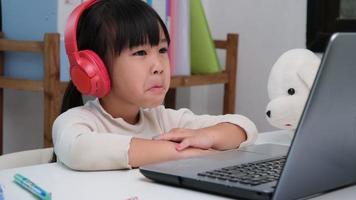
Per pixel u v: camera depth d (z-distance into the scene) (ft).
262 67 6.86
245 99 7.07
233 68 6.64
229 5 7.20
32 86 4.86
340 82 1.80
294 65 3.60
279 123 3.66
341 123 1.92
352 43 1.74
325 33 6.05
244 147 3.01
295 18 6.46
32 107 6.11
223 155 2.68
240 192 2.02
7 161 3.16
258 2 6.86
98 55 2.94
